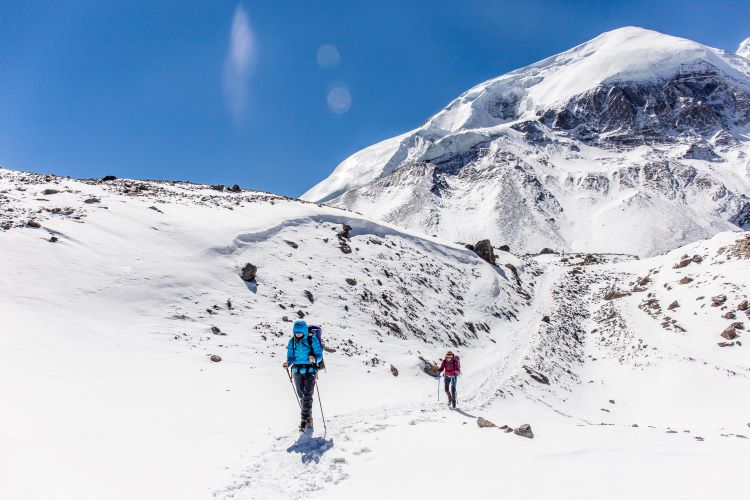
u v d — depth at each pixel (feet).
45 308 46.32
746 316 106.42
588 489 17.69
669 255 191.11
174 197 100.63
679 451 25.57
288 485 20.31
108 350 42.45
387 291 99.25
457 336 101.35
